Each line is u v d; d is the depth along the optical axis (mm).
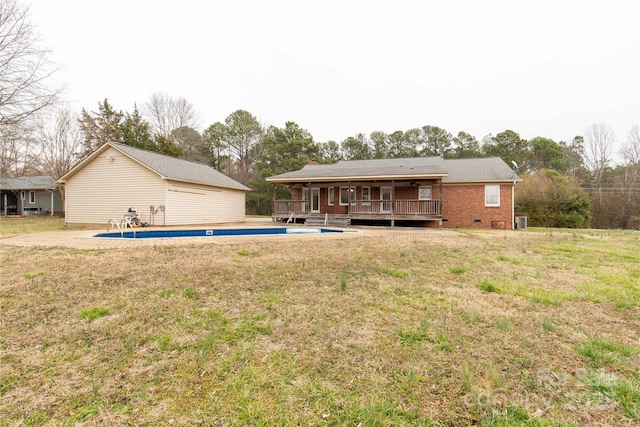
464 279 4695
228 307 3438
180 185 14945
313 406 1825
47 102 15719
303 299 3711
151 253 6480
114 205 14656
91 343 2623
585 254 6871
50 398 1902
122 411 1782
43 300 3645
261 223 18344
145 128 27109
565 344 2592
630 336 2752
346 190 18562
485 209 16422
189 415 1749
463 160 19578
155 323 3016
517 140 35438
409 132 40656
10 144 18000
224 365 2266
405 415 1744
